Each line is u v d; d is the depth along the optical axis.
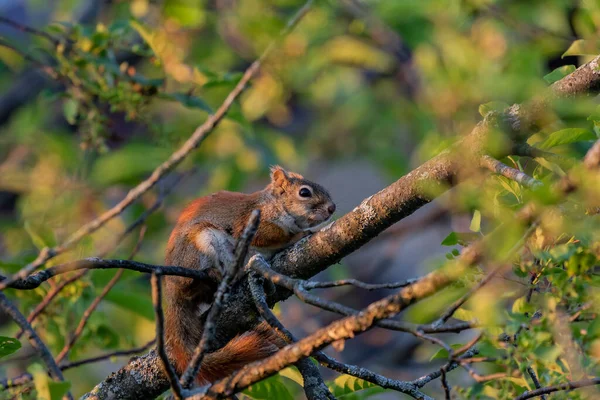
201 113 16.69
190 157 17.31
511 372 5.86
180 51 14.01
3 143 17.50
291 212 11.20
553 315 5.82
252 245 10.88
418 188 7.74
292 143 19.06
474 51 16.12
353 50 18.36
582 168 5.45
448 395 6.39
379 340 18.69
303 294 6.71
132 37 16.62
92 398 8.84
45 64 12.54
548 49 14.99
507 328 5.69
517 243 5.83
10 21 12.22
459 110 16.09
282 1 17.59
